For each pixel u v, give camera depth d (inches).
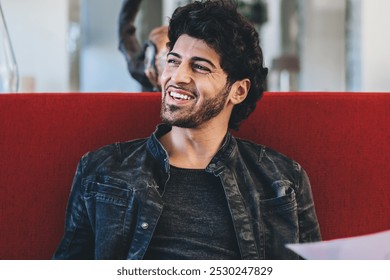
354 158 54.6
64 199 53.9
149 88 65.9
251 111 52.7
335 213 54.2
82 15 266.1
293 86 273.7
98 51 270.7
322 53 276.8
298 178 51.9
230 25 48.3
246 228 48.6
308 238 51.3
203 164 50.2
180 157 50.2
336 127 55.1
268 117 55.6
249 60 49.8
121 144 51.9
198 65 47.9
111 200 49.1
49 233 53.6
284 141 55.3
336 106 55.4
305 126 55.3
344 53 271.7
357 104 55.4
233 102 50.4
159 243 48.4
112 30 269.4
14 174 53.6
